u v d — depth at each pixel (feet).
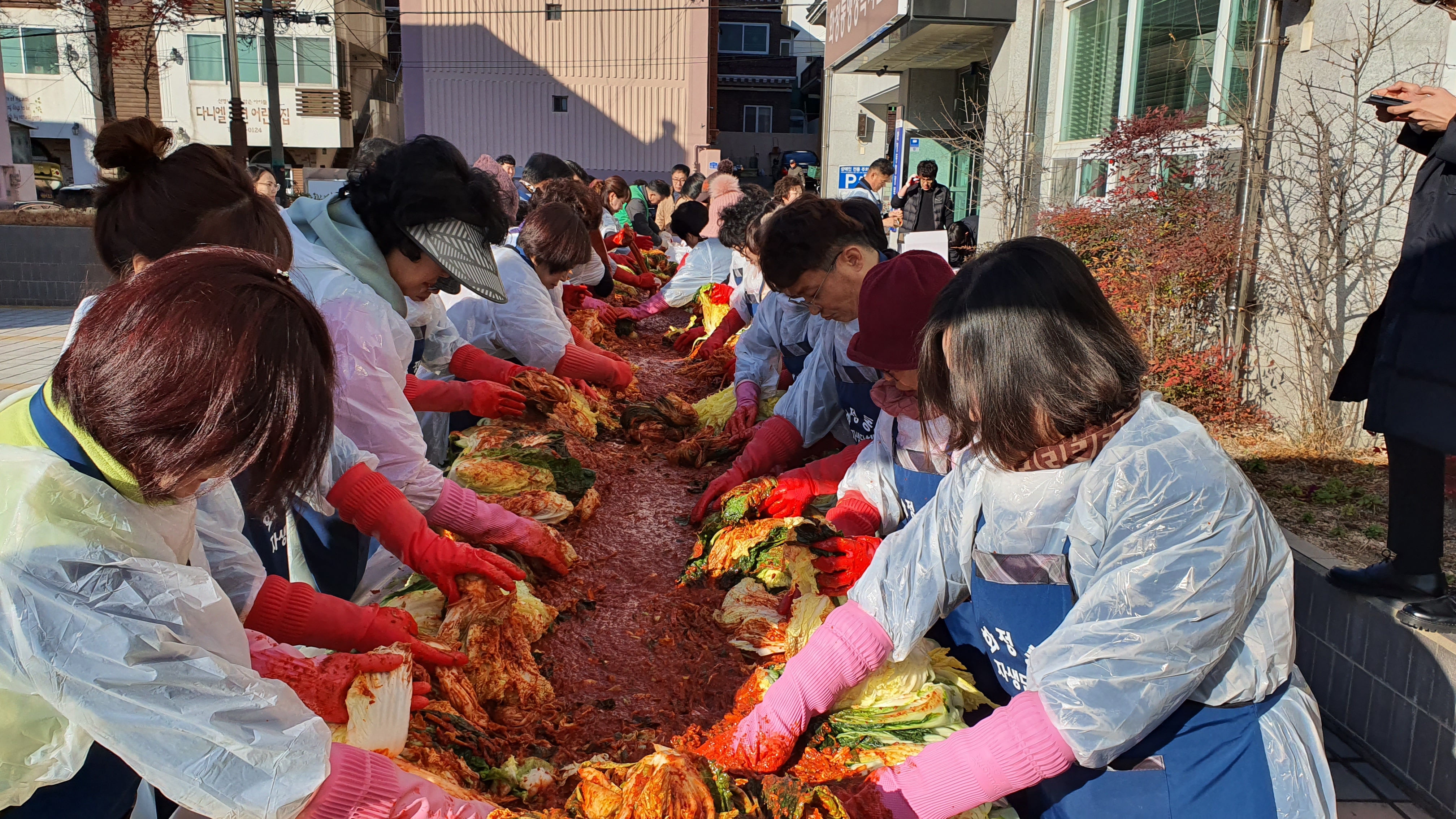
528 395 11.26
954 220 47.75
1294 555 11.25
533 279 12.57
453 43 100.32
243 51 107.65
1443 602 9.35
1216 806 4.87
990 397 4.62
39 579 3.55
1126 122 21.26
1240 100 21.39
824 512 8.79
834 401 10.07
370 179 7.93
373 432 7.43
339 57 111.34
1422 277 8.91
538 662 6.94
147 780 3.86
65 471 3.62
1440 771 8.83
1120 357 4.58
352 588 8.02
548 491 9.19
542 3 100.01
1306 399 17.07
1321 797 4.84
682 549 8.92
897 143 51.96
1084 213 21.89
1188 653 4.53
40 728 3.78
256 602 5.81
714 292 18.99
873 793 5.17
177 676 3.75
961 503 5.50
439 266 7.95
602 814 4.80
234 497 5.68
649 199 49.01
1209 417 18.38
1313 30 17.63
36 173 99.14
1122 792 5.00
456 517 7.80
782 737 5.61
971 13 33.47
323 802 4.16
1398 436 9.11
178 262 3.61
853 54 46.96
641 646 7.22
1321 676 10.55
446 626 6.62
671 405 12.41
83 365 3.50
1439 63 15.21
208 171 5.97
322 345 3.79
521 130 103.09
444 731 5.74
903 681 5.97
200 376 3.34
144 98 107.45
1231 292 18.89
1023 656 5.41
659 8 101.45
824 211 8.77
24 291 38.91
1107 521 4.76
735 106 171.22
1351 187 16.61
